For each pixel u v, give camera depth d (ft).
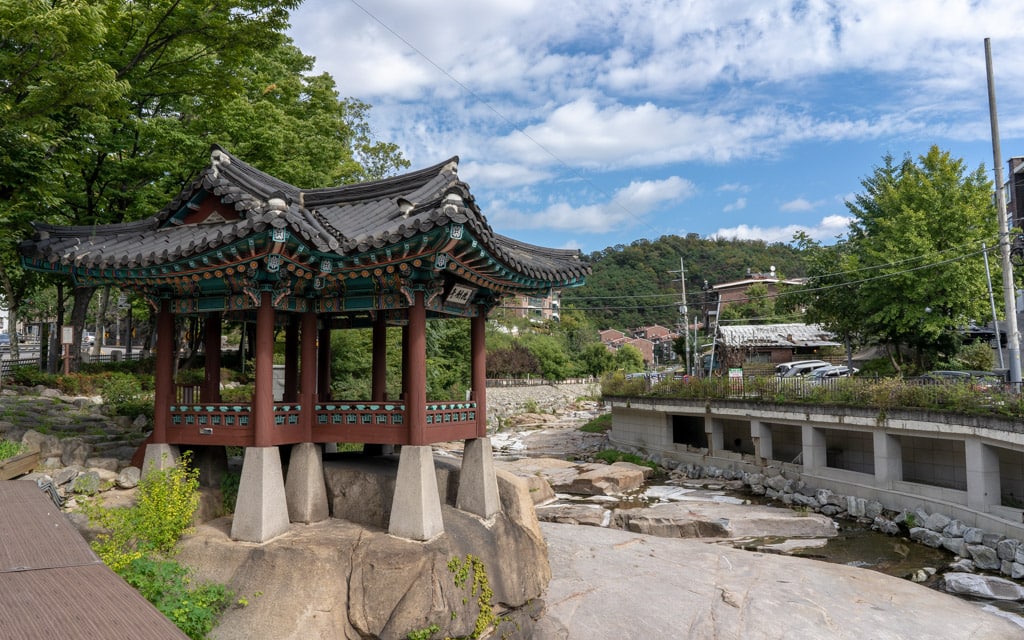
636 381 136.77
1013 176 118.11
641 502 93.45
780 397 97.14
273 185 50.47
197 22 62.64
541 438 159.12
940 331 110.01
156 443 45.06
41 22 43.21
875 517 78.18
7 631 11.25
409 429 41.78
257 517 40.52
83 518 40.32
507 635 42.29
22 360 88.63
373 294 44.27
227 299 44.45
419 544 39.58
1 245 61.72
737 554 63.98
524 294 52.85
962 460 79.36
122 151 84.07
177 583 35.83
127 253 42.68
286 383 53.21
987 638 46.62
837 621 48.24
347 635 37.22
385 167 168.35
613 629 44.96
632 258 490.08
